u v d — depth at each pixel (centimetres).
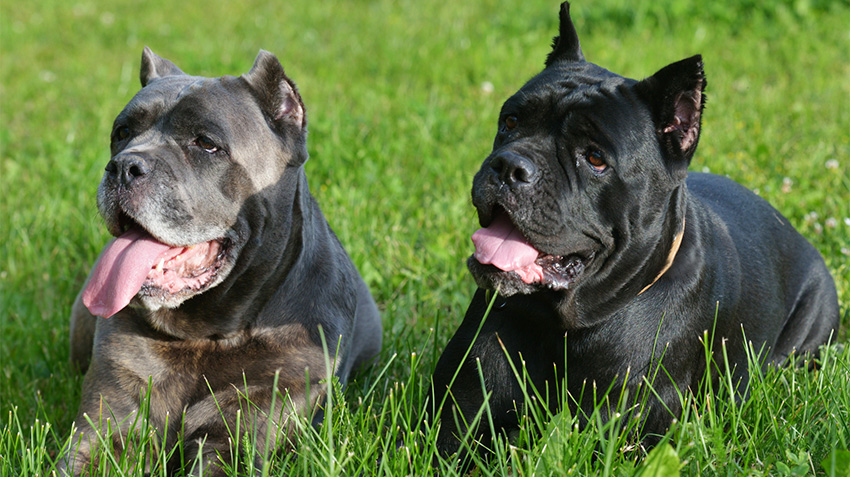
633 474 393
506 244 447
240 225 485
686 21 1484
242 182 485
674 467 368
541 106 456
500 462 409
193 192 469
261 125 500
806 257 602
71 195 886
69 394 568
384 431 493
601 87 452
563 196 434
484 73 1308
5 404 552
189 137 479
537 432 468
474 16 1703
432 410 496
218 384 499
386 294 704
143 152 462
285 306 510
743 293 516
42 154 1045
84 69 1538
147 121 488
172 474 482
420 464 425
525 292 446
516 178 430
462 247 741
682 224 473
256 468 459
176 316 492
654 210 450
